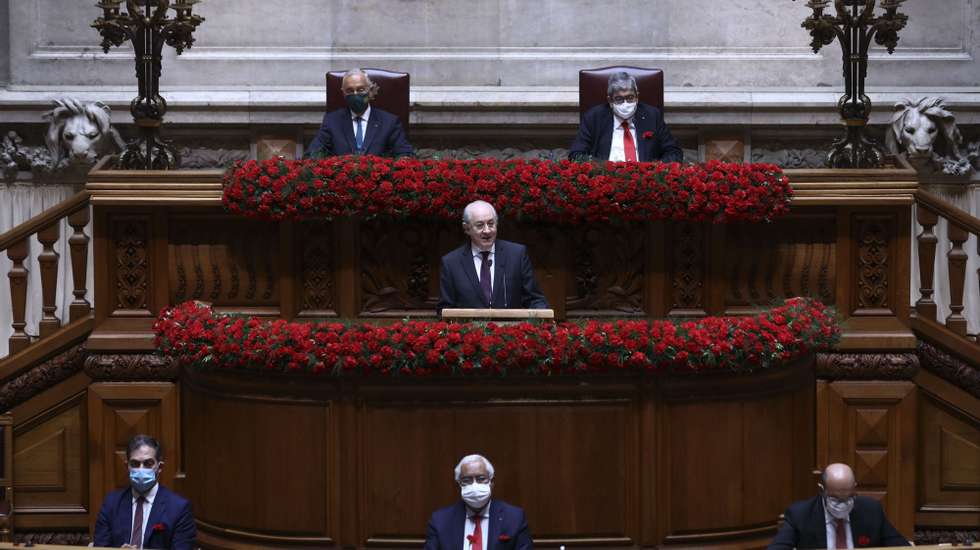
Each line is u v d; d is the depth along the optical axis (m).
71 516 28.31
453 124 35.12
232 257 27.19
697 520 25.62
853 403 27.66
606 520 25.34
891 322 27.58
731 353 24.97
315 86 35.72
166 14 31.91
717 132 35.44
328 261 26.80
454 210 26.02
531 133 35.53
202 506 26.38
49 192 35.12
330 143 28.72
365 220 26.56
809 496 27.02
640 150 28.53
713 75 35.94
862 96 28.78
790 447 26.52
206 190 26.77
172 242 27.28
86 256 28.50
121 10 34.91
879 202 27.00
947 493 28.50
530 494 25.25
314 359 24.66
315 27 35.94
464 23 35.97
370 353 24.59
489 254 25.83
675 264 26.89
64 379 28.28
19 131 35.19
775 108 35.03
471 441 25.16
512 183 25.83
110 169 27.89
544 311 25.09
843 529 23.52
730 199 25.86
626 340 24.66
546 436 25.20
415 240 26.75
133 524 23.83
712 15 36.06
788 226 27.30
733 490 25.80
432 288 26.84
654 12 36.03
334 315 26.78
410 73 35.84
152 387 27.59
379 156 27.72
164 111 28.91
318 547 25.45
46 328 28.42
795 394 26.59
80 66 35.53
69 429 28.34
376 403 25.20
